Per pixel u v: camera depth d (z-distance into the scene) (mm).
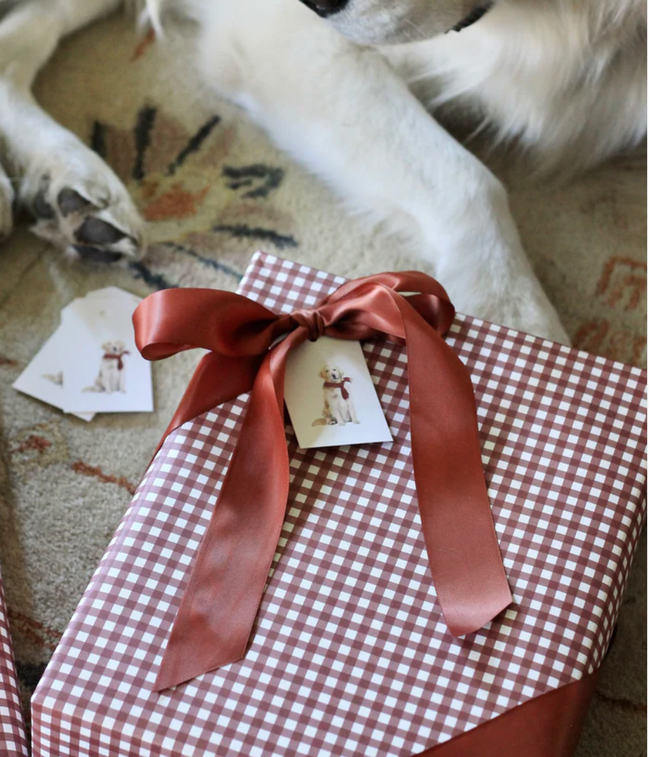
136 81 1357
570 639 694
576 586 712
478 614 692
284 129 1254
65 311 1138
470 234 1118
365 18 939
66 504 1015
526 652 688
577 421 776
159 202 1249
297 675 675
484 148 1328
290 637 688
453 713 668
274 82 1232
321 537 724
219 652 680
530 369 797
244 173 1272
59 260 1189
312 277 837
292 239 1216
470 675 680
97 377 1091
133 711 658
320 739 657
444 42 1189
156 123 1319
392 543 723
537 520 735
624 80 1183
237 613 694
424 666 681
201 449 753
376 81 1191
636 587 963
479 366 800
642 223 1233
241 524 719
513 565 719
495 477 751
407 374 788
